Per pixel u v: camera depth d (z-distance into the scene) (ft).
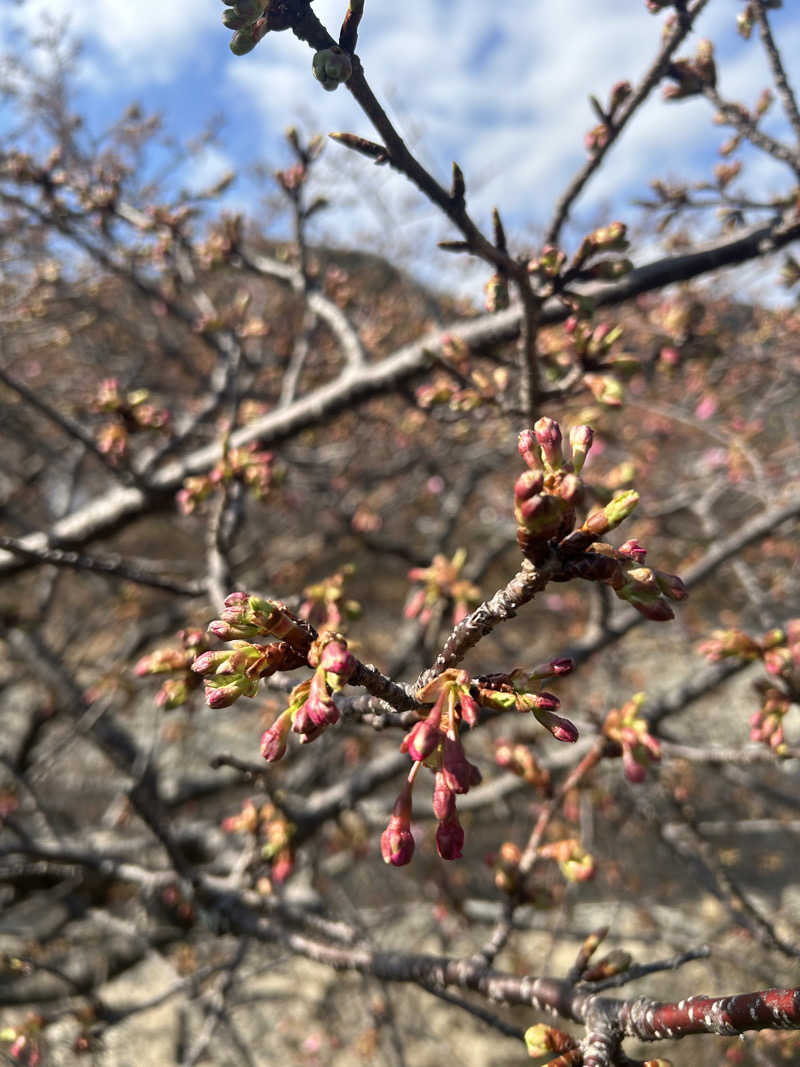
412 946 22.03
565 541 3.65
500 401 9.20
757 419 22.63
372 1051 18.16
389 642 26.68
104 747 13.33
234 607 4.29
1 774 18.69
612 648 22.35
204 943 18.28
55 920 19.94
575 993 5.99
